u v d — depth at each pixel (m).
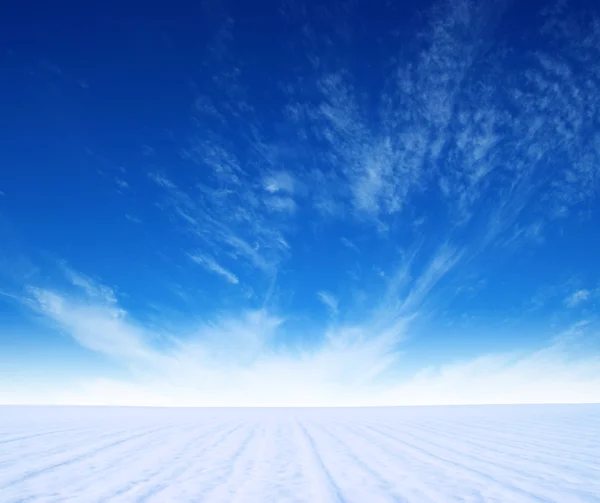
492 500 5.47
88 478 6.75
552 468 7.59
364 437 13.00
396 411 35.75
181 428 16.22
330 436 13.34
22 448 10.12
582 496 5.64
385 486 6.28
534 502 5.37
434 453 9.54
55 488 6.08
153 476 6.93
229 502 5.38
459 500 5.48
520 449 10.07
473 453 9.49
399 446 10.81
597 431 14.25
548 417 22.16
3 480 6.58
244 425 18.03
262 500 5.49
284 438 12.72
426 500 5.49
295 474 7.17
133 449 10.09
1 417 22.75
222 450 10.06
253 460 8.61
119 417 23.94
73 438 12.31
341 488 6.16
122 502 5.34
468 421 20.00
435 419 22.00
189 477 6.87
